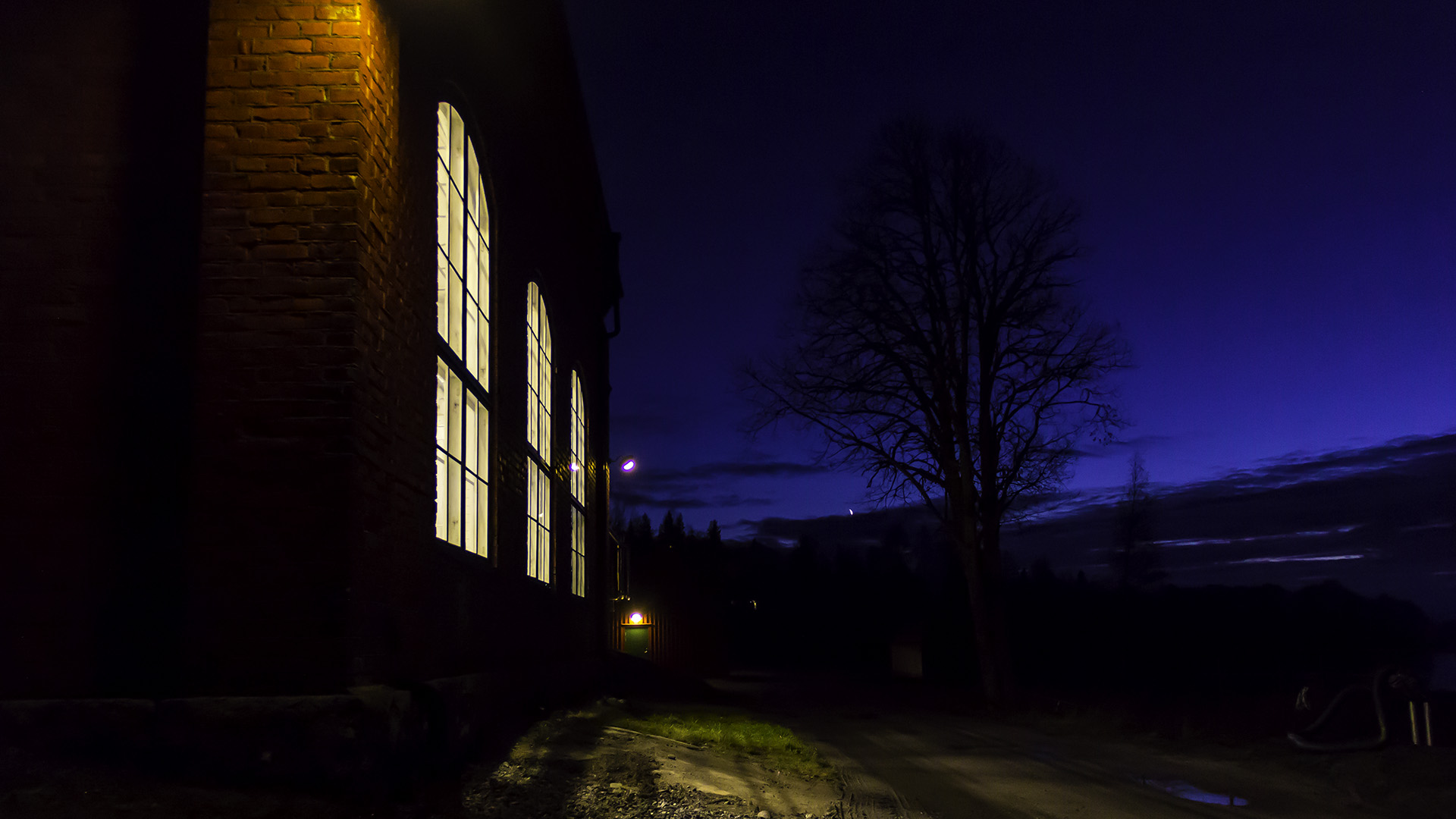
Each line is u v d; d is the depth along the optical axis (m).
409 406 6.62
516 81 11.12
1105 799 8.79
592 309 19.08
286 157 5.71
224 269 5.58
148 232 5.70
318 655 5.25
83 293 5.61
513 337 10.88
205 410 5.45
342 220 5.66
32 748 4.98
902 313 25.52
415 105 6.97
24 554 5.32
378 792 5.21
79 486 5.40
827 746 13.31
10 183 5.71
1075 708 19.45
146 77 5.88
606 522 20.39
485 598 9.09
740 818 6.73
